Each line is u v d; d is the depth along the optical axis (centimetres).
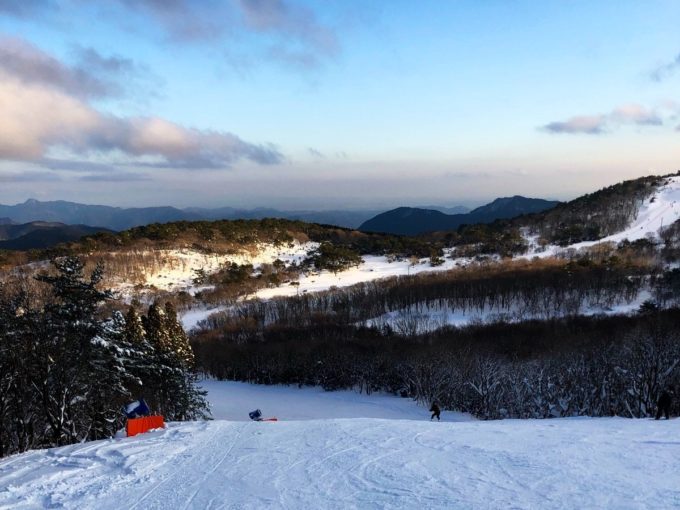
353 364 7119
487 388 5091
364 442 1997
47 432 2998
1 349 2558
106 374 2980
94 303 2950
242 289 14338
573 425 2325
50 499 1430
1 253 15825
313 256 19725
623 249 15200
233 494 1438
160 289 14550
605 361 4962
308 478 1559
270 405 6253
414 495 1374
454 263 17338
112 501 1410
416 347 7069
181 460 1791
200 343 8950
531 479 1475
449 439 2025
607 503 1273
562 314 9356
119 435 2308
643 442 1892
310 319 10225
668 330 5594
